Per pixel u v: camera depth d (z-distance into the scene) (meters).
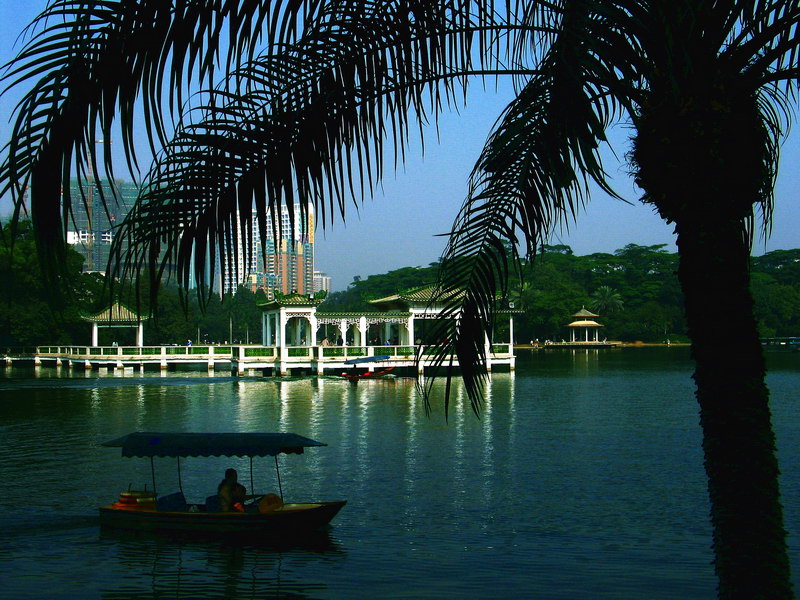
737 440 5.46
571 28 5.84
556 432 29.14
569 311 138.00
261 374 64.06
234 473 16.70
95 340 70.00
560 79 6.06
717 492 5.54
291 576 13.09
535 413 35.28
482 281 7.73
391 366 59.31
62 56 4.37
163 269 5.13
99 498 18.44
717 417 5.52
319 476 21.08
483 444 26.42
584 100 5.89
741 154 5.64
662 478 20.78
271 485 19.98
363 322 61.06
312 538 15.28
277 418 33.72
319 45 5.81
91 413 35.53
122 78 4.45
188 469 21.91
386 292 149.12
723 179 5.58
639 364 82.75
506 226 7.49
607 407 37.75
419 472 21.59
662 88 5.75
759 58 5.82
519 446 25.95
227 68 4.95
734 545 5.45
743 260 5.65
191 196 5.35
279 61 5.64
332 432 29.30
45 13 4.36
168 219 5.22
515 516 16.92
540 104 6.76
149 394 45.12
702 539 15.14
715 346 5.54
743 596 5.41
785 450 24.67
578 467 22.28
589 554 14.26
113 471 21.58
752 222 7.56
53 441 26.92
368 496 18.81
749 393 5.49
